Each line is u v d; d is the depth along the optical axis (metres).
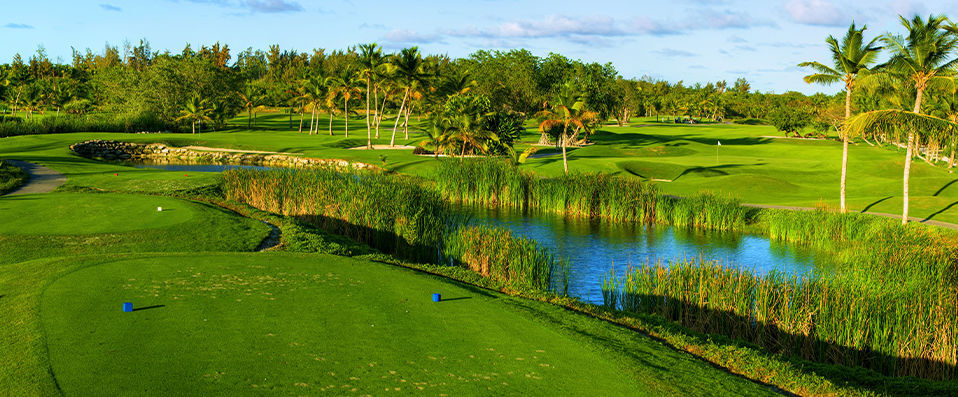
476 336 11.80
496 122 71.69
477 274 19.83
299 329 11.73
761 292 17.20
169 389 8.77
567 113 56.72
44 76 175.12
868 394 11.27
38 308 12.50
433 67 113.25
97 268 16.38
